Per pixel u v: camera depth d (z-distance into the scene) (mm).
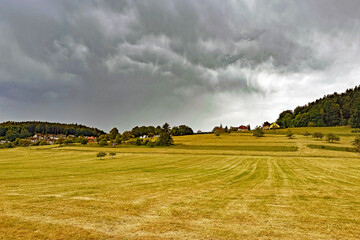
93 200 15344
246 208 13641
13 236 8672
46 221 10547
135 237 8773
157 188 21375
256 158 61844
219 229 9750
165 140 110250
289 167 43781
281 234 9242
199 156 69125
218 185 23953
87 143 130750
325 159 58031
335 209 13484
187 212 12539
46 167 48188
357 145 67812
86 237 8680
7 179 29531
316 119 172500
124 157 71250
